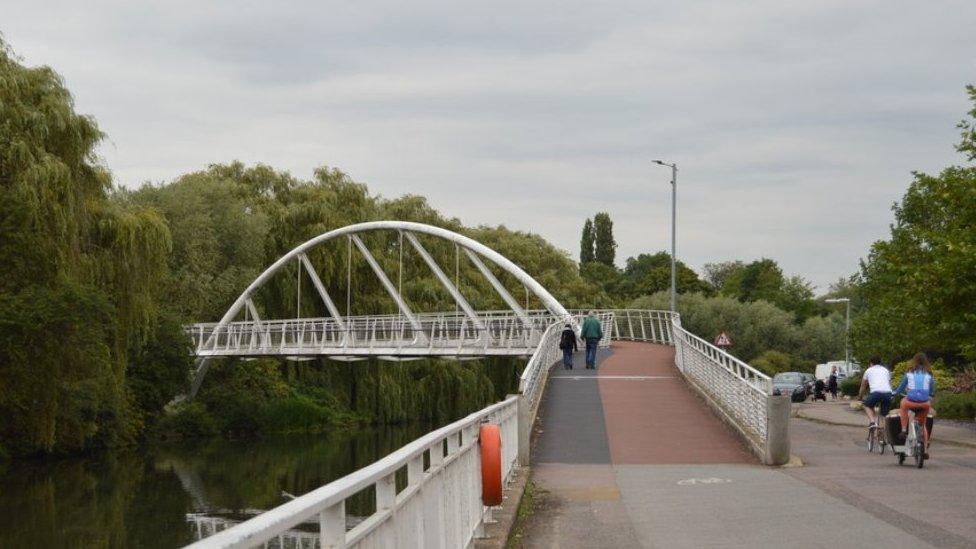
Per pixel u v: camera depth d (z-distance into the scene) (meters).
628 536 11.00
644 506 13.29
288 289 69.19
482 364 72.81
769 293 145.38
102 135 41.34
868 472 17.00
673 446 20.80
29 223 36.97
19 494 36.12
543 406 26.88
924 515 11.98
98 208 43.62
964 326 25.34
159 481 40.34
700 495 14.23
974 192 25.56
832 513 12.20
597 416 25.11
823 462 19.08
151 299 45.62
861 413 36.47
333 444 56.12
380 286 72.69
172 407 59.94
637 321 72.25
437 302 73.12
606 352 49.75
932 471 17.11
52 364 38.62
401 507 6.32
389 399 67.88
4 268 38.16
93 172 42.28
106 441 49.06
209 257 67.00
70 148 40.12
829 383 58.91
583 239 164.88
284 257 64.69
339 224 72.19
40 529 30.53
